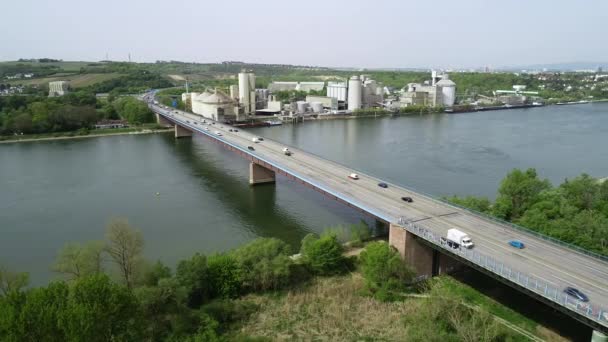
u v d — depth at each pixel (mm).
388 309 61281
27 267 79125
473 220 75375
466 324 52062
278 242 72375
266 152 137000
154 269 63844
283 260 67625
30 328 40812
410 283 67812
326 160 125438
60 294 45250
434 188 125375
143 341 50156
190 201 117188
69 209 111438
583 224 74500
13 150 195875
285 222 100188
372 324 58125
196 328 53844
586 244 69125
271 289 67500
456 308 55938
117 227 66000
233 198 119312
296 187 130125
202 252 84562
